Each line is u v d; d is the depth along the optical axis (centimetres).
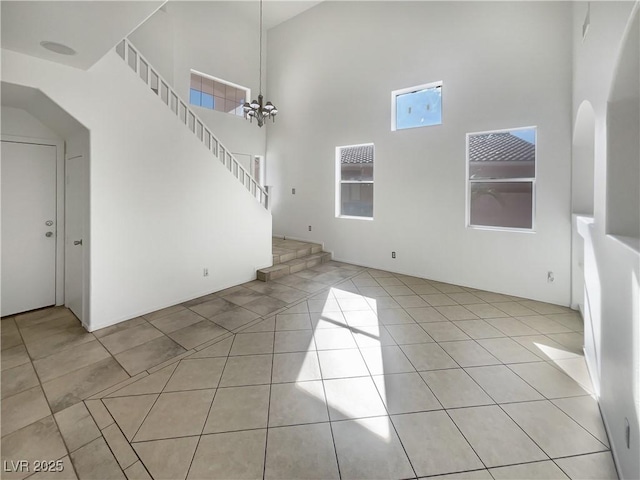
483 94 435
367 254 587
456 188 472
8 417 188
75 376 231
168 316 348
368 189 593
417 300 411
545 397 213
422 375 240
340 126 608
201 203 411
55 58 259
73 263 345
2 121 318
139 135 335
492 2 423
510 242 429
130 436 175
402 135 525
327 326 329
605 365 187
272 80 723
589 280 243
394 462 161
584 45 277
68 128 315
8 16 198
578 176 373
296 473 154
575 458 164
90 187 298
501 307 386
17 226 336
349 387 224
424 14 487
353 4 576
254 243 500
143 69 485
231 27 652
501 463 161
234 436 177
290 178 703
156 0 185
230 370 244
